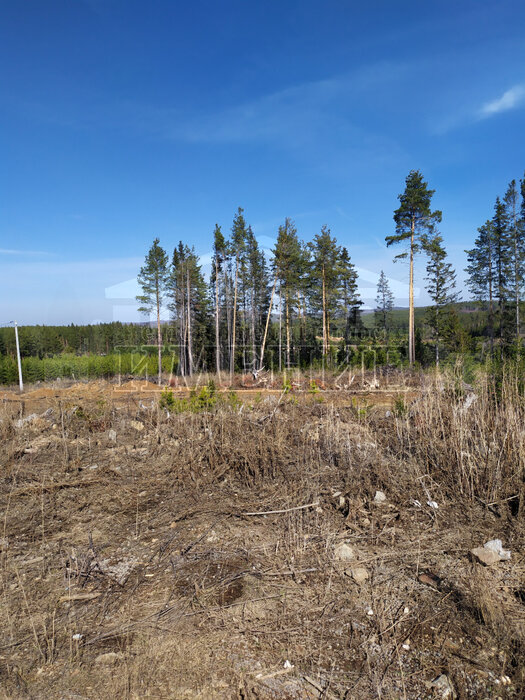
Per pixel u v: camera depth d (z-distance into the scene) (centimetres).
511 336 3216
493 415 554
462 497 413
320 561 314
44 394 1722
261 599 273
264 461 509
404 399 848
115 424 791
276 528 371
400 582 288
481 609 251
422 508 393
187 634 242
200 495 452
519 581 284
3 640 242
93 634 245
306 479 467
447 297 3344
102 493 466
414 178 2919
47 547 352
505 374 608
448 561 311
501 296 3297
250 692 202
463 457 455
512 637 231
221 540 355
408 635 238
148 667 218
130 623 253
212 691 203
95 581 300
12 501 455
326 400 1136
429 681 207
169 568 314
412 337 2950
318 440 600
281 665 219
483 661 218
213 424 650
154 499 448
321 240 3441
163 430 701
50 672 217
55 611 259
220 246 3503
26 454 621
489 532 351
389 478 444
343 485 454
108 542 358
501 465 442
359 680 209
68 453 621
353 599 271
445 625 245
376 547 334
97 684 208
